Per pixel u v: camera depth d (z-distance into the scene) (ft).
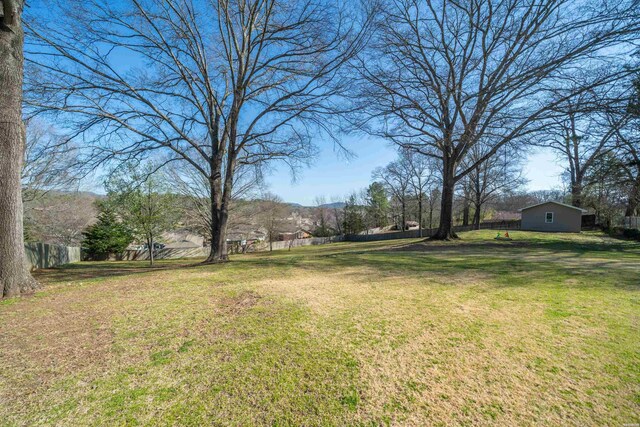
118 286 17.61
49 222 64.59
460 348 8.59
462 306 12.50
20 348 8.72
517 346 8.73
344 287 16.02
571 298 13.70
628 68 29.14
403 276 19.19
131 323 10.75
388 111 41.86
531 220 86.99
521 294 14.46
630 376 7.13
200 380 7.01
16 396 6.41
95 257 76.43
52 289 17.02
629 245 45.06
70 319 11.27
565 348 8.58
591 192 57.26
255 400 6.29
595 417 5.75
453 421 5.68
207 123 35.19
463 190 110.01
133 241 78.13
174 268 28.78
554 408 6.02
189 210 77.00
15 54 16.65
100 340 9.27
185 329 10.10
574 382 6.91
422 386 6.79
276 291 15.03
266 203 106.01
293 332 9.71
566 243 47.73
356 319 10.92
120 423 5.60
